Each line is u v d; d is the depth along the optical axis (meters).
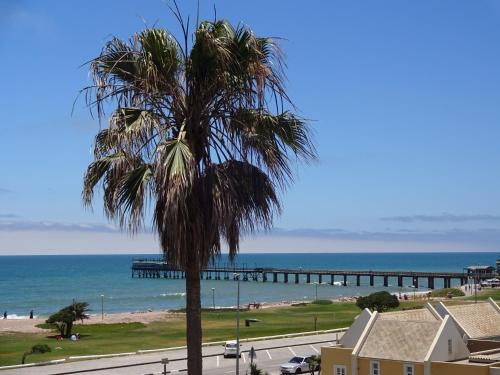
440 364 43.28
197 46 14.70
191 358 14.80
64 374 62.59
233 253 15.10
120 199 14.47
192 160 13.96
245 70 14.96
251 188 15.23
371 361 46.19
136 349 85.31
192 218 14.48
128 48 15.00
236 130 15.34
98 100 14.91
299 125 15.50
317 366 64.19
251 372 58.22
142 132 14.42
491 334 52.88
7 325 122.69
